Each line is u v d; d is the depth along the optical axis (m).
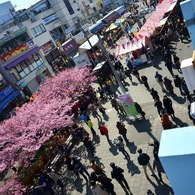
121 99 16.05
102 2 66.19
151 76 21.61
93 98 22.38
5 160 14.91
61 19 52.53
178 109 14.88
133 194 10.91
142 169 12.08
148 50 24.55
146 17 48.19
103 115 19.64
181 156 4.98
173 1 34.06
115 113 19.03
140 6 59.16
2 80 31.98
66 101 19.20
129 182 11.67
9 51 34.12
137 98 19.06
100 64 25.52
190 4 12.50
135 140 14.41
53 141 17.55
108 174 12.95
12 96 31.48
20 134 16.73
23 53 35.09
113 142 15.55
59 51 41.78
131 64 24.69
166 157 5.16
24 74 34.81
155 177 11.16
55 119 16.92
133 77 23.48
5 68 32.19
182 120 13.72
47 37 40.94
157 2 52.47
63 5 51.88
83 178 13.88
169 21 30.03
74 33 52.09
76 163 13.07
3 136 16.55
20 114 18.48
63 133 18.47
